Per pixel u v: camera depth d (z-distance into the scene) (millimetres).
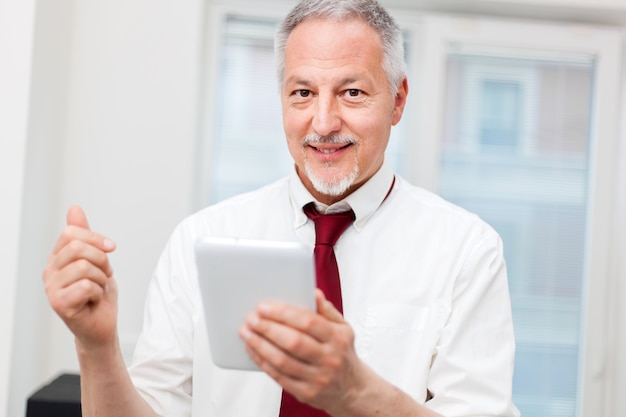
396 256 1537
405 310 1494
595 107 3041
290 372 1010
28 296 2557
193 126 2811
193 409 1474
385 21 1466
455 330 1451
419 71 3043
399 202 1594
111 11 2799
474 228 1551
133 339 2754
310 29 1424
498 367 1432
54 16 2633
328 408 1075
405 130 3043
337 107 1420
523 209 3039
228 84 3023
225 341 1081
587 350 3008
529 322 3033
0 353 2404
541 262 3037
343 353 1008
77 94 2791
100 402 1231
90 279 1107
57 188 2768
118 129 2791
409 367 1460
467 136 3033
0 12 2447
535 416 3035
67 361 2787
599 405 3008
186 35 2816
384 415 1105
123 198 2785
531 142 3047
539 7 2922
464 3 2932
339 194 1503
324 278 1478
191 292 1523
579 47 3023
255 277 1021
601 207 3025
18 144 2438
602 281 3014
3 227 2426
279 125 3029
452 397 1400
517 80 3049
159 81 2807
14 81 2447
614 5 2881
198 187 2969
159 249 2785
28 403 2203
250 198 1658
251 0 2984
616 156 3080
